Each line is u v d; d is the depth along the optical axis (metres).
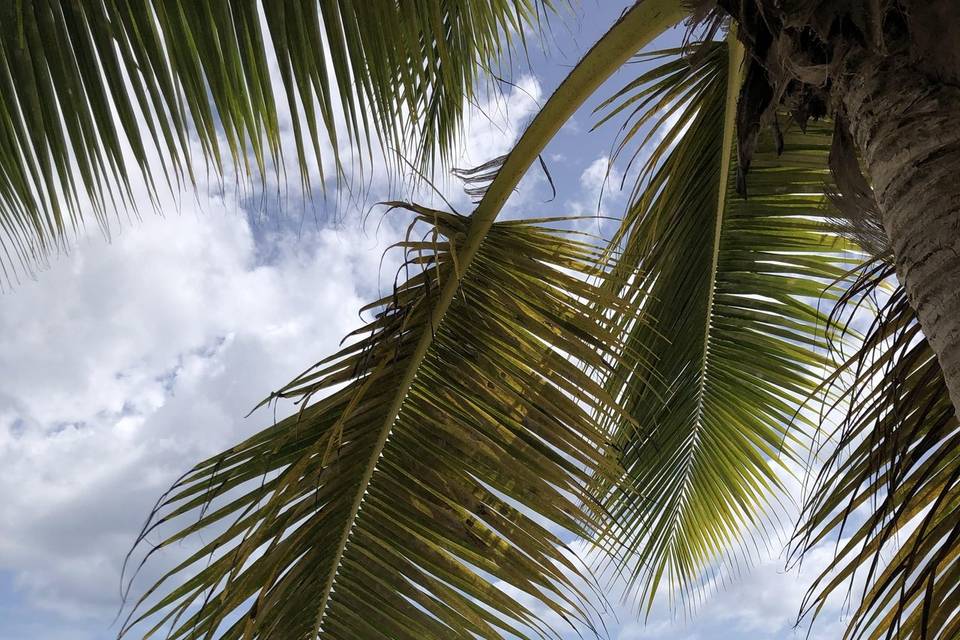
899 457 1.45
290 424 2.30
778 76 1.53
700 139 2.85
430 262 2.38
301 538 2.25
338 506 2.33
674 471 3.55
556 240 2.53
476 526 2.32
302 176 1.77
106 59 1.66
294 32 1.74
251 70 1.72
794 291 3.28
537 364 2.41
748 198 3.14
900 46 1.30
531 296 2.45
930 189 1.17
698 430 3.52
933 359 1.50
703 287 3.13
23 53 1.65
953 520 1.45
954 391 1.07
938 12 1.24
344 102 1.78
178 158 1.72
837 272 3.18
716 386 3.45
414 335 2.38
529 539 2.30
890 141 1.25
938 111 1.21
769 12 1.46
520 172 2.27
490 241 2.49
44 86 1.67
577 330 2.43
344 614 2.32
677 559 3.70
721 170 2.78
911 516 1.59
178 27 1.68
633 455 3.32
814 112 1.58
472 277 2.48
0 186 1.72
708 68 2.72
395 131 1.84
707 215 2.98
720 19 1.73
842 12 1.36
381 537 2.36
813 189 3.04
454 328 2.45
